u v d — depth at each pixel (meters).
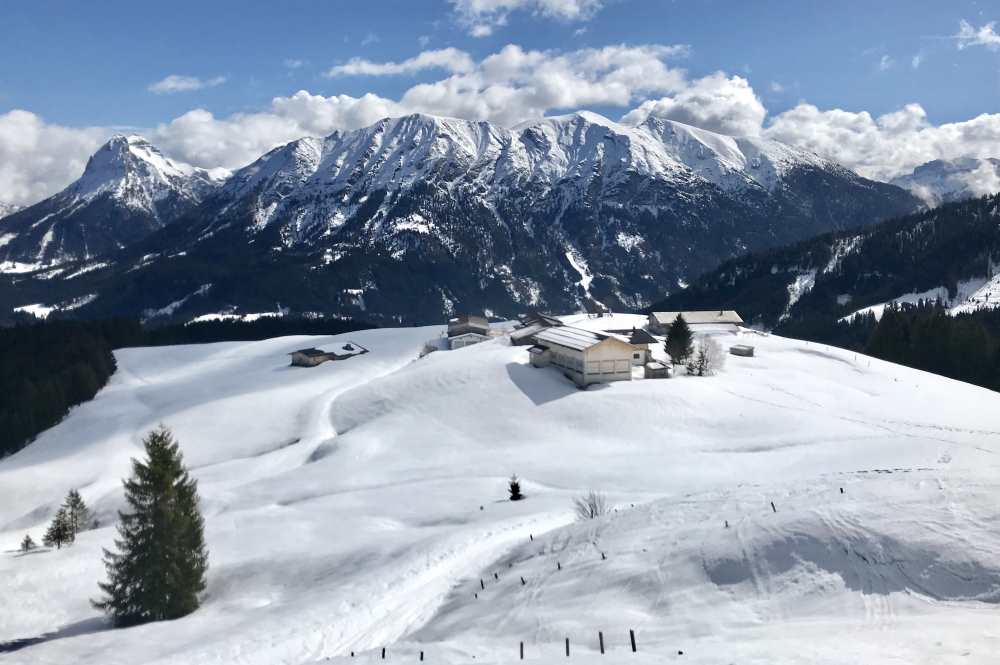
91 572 55.25
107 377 162.50
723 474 67.12
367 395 115.88
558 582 32.12
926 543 25.08
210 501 77.25
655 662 21.03
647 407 94.69
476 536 48.12
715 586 27.19
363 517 63.00
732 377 111.75
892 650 19.23
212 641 35.03
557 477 71.50
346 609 37.69
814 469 64.75
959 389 108.00
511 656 24.75
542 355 114.31
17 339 186.75
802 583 25.66
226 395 133.00
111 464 101.50
